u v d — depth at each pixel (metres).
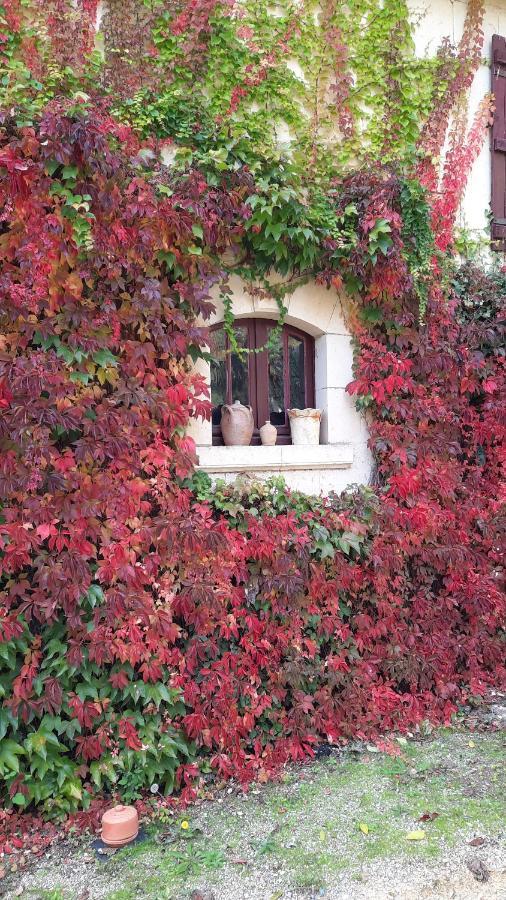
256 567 3.57
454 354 4.16
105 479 3.17
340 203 3.82
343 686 3.80
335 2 4.02
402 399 4.13
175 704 3.32
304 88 3.99
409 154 4.21
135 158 3.19
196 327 3.39
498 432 4.36
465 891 2.49
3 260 3.06
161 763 3.19
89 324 3.15
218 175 3.45
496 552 4.47
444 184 4.41
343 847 2.77
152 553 3.26
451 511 4.26
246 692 3.44
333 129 4.09
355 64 4.13
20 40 3.34
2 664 2.99
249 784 3.30
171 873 2.64
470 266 4.43
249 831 2.91
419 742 3.71
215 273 3.47
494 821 2.91
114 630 3.17
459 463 4.34
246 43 3.82
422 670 3.98
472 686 4.23
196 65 3.66
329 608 3.75
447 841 2.78
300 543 3.57
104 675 3.21
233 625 3.43
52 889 2.57
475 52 4.44
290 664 3.56
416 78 4.29
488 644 4.34
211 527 3.36
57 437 3.16
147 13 3.57
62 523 3.20
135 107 3.46
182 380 3.41
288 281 3.87
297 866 2.66
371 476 4.16
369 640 3.91
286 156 3.62
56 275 3.09
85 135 2.93
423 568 4.16
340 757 3.54
